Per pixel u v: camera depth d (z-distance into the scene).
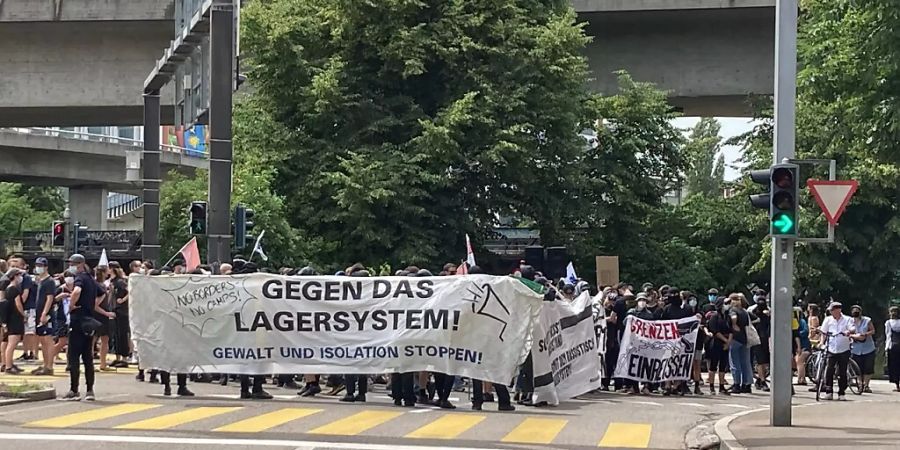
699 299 36.25
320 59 32.19
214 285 16.12
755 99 35.09
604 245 36.62
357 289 15.95
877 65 14.31
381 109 31.88
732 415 16.09
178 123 24.08
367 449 11.04
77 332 15.06
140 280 16.14
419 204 31.47
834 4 16.09
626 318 20.97
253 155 31.19
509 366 15.63
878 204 32.06
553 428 13.64
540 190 33.53
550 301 17.45
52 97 34.53
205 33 21.97
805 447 11.81
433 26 31.47
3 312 19.56
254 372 16.02
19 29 34.16
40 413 13.62
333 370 15.93
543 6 33.78
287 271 17.78
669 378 20.64
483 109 30.67
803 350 25.30
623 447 12.20
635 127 35.81
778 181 13.91
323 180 30.52
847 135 15.69
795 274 32.56
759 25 34.41
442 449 11.25
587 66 33.44
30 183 64.44
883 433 13.33
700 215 37.84
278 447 10.98
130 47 34.50
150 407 14.48
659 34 35.22
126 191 70.69
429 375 17.05
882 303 33.91
